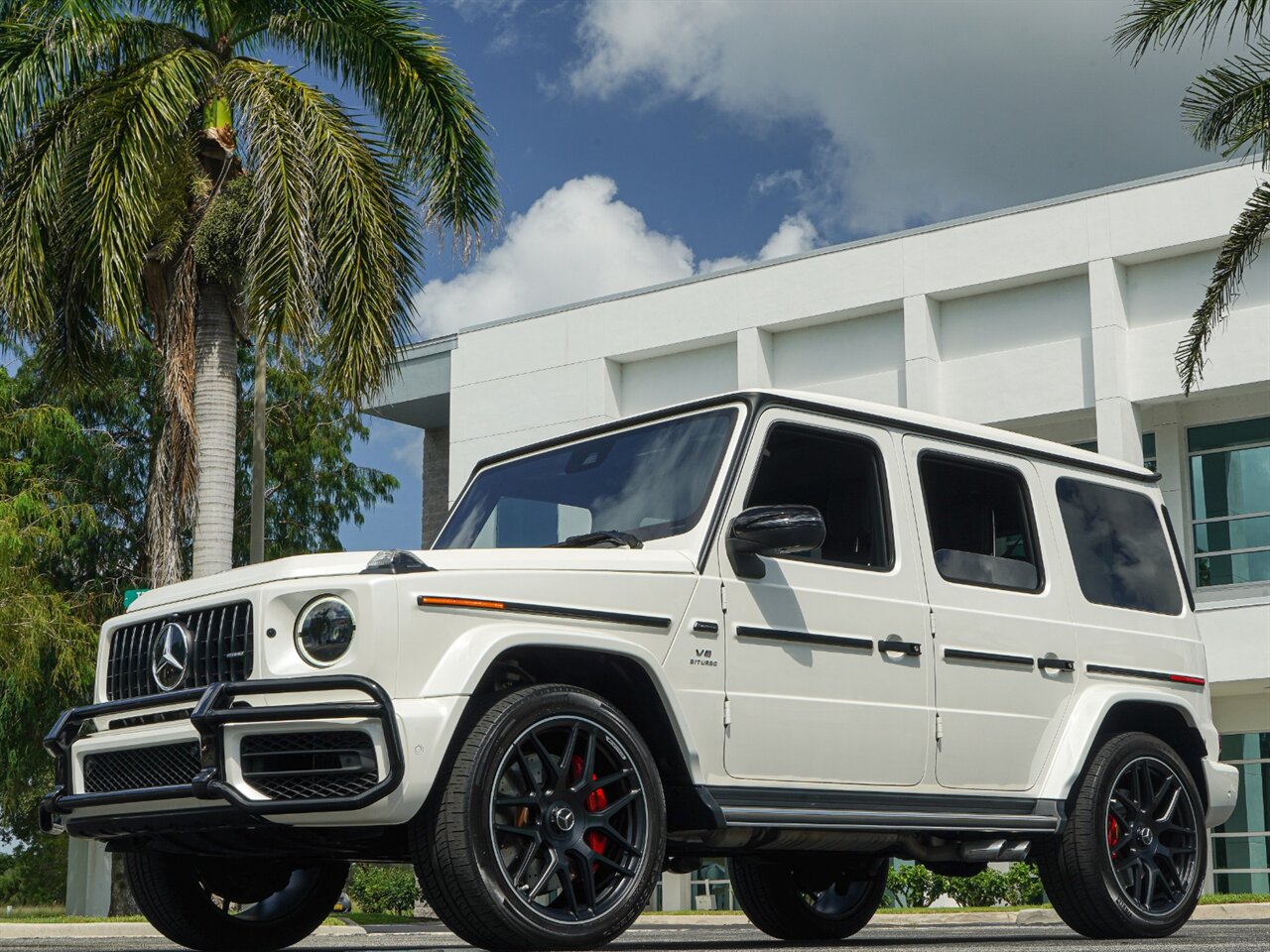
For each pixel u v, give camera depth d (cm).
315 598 475
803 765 556
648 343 3080
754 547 547
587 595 509
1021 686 636
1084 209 2633
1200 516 2638
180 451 1642
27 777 2755
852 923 752
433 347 3472
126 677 529
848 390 2903
